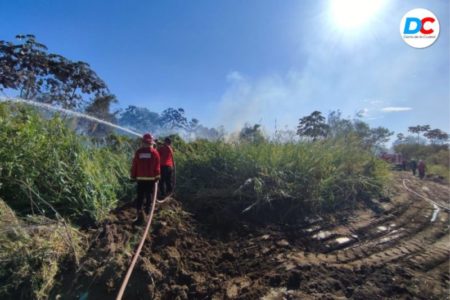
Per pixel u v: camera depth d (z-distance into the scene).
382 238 7.49
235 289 5.12
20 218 5.57
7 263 4.61
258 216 8.13
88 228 5.97
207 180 9.59
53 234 5.20
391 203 10.59
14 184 6.12
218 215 7.75
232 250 6.43
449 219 9.23
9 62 14.73
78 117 9.19
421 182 18.19
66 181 6.42
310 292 5.02
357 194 10.43
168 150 8.61
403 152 46.66
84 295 4.68
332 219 8.46
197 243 6.48
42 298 4.51
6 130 6.53
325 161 10.25
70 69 16.12
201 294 5.00
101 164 7.90
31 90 13.96
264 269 5.75
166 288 5.04
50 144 6.87
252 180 9.02
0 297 4.38
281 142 11.52
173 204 7.93
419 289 5.17
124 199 7.68
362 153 12.24
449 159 36.12
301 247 6.77
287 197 8.84
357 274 5.61
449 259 6.39
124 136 10.86
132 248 5.62
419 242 7.31
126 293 4.82
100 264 5.07
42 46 15.69
